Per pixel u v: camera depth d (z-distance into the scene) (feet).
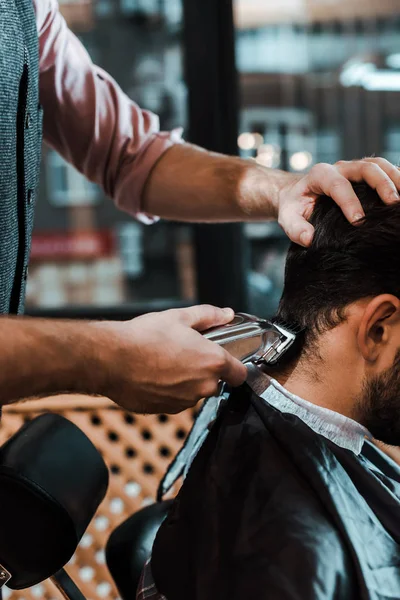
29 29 3.16
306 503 2.39
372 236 2.54
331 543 2.30
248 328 2.64
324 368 2.68
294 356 2.75
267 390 2.76
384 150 8.63
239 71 8.19
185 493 2.59
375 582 2.27
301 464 2.46
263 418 2.62
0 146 2.86
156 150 4.12
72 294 9.21
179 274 9.10
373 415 2.69
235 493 2.49
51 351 2.31
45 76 3.85
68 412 7.06
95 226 9.20
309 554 2.26
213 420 2.88
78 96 3.98
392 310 2.53
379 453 3.20
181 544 2.49
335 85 8.43
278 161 8.46
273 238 8.30
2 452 2.85
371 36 8.34
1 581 2.73
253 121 8.34
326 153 8.57
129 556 3.28
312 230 2.70
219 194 3.81
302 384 2.73
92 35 8.47
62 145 4.20
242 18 8.13
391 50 8.37
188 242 8.95
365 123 8.53
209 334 2.57
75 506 2.76
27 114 3.10
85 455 2.98
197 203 3.95
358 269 2.58
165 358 2.39
